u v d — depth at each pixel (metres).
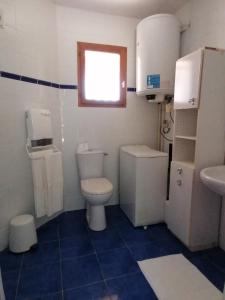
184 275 1.47
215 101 1.61
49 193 1.97
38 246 1.81
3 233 1.75
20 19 1.78
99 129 2.53
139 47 2.26
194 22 2.08
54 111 2.27
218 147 1.68
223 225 1.75
